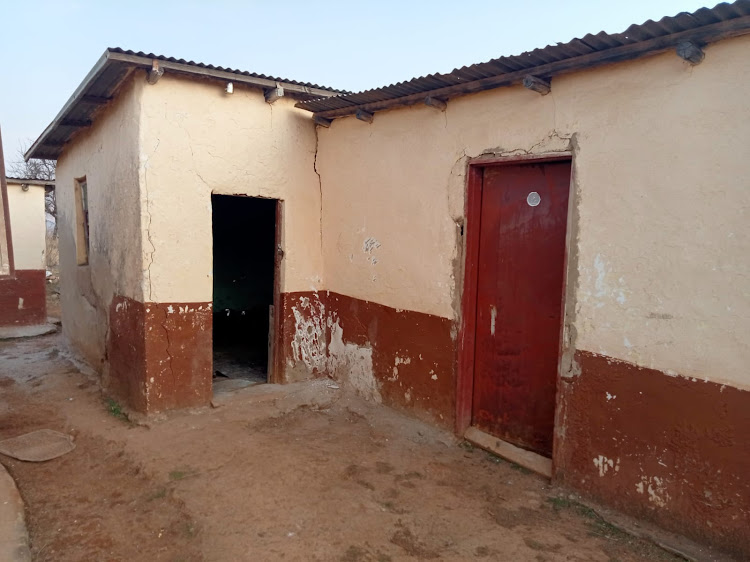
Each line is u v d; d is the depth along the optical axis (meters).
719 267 2.93
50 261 19.27
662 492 3.23
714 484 2.98
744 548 2.88
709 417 2.99
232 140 5.48
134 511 3.61
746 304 2.83
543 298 4.19
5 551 3.07
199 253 5.32
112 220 5.79
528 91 3.96
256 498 3.69
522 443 4.41
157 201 5.04
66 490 3.93
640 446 3.33
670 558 3.03
